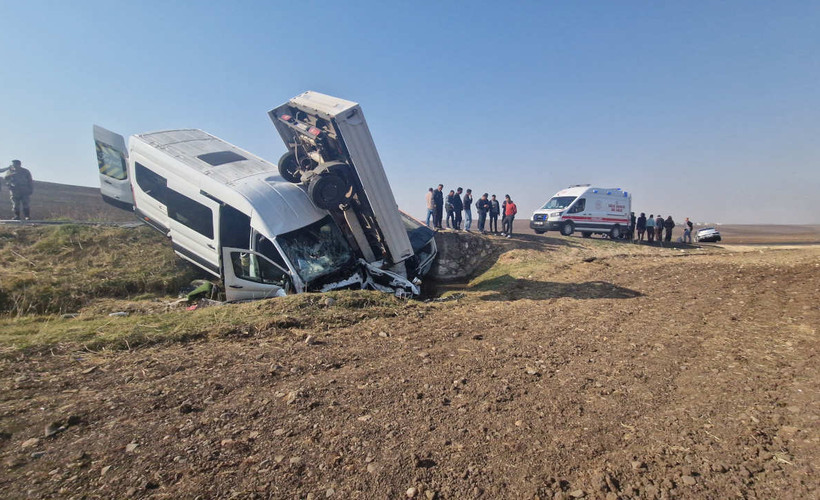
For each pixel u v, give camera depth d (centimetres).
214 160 1010
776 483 245
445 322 677
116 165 1241
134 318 633
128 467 274
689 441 295
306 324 633
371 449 298
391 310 729
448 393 394
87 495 246
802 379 385
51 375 428
